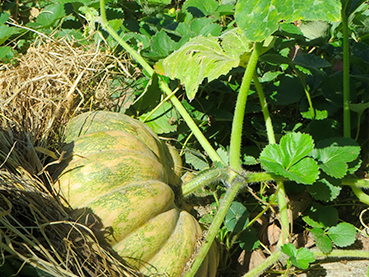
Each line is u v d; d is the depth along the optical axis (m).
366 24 1.46
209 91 1.49
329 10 1.06
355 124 1.40
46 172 1.14
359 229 1.34
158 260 1.13
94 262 1.10
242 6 1.09
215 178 1.23
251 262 1.29
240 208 1.28
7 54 1.55
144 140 1.22
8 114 1.24
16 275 1.08
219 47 1.24
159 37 1.38
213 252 1.23
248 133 1.44
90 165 1.13
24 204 1.10
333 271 1.25
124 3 1.69
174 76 1.23
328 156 1.24
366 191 1.38
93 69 1.39
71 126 1.22
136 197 1.12
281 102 1.41
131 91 1.46
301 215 1.33
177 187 1.25
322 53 1.54
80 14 1.54
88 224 1.11
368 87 1.39
